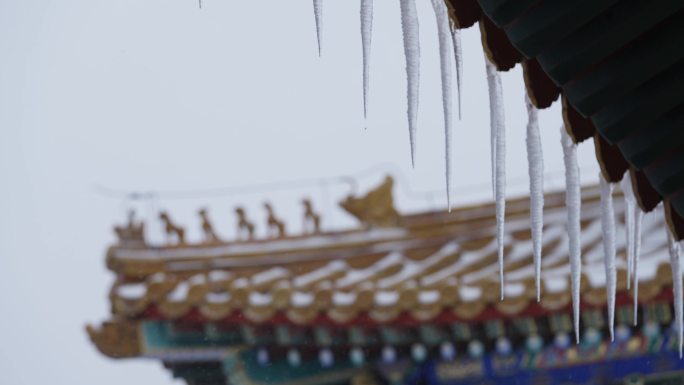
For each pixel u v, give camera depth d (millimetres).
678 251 8312
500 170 7594
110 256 18859
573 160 7680
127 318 18625
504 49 7094
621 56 6727
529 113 7527
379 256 19656
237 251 19844
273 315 17938
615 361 17281
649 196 7434
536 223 7605
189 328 18656
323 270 19625
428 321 17141
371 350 18125
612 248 8047
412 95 7562
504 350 17484
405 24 7551
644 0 6516
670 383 17219
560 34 6668
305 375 18672
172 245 19781
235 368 18719
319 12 7523
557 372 17453
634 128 6891
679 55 6633
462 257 19281
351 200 20344
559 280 16609
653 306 16234
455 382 18000
